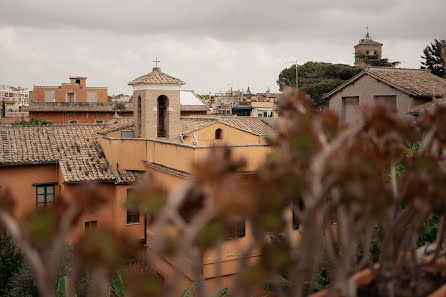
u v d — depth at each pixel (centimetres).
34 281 1303
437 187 305
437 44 4734
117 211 1786
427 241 728
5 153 1883
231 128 2128
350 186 268
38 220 232
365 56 5197
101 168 1880
